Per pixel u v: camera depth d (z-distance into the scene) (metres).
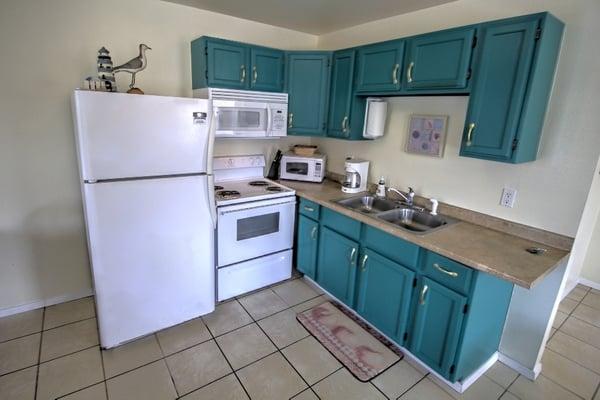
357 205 2.67
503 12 1.95
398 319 2.08
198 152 2.09
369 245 2.23
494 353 2.11
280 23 2.95
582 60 1.65
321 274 2.72
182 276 2.22
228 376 1.90
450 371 1.82
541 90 1.68
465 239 1.91
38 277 2.38
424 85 2.08
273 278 2.88
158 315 2.18
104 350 2.04
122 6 2.30
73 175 2.34
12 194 2.17
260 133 2.78
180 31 2.57
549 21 1.54
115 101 1.76
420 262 1.91
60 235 2.39
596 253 3.07
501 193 2.04
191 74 2.70
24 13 1.99
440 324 1.84
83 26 2.19
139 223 1.97
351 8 2.44
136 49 2.41
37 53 2.07
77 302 2.52
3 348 2.02
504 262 1.62
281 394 1.80
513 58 1.64
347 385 1.89
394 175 2.70
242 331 2.29
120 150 1.83
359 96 2.65
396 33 2.60
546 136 1.81
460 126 2.21
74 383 1.80
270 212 2.69
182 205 2.11
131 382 1.82
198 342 2.16
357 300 2.39
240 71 2.62
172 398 1.74
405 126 2.57
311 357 2.08
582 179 1.72
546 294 1.88
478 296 1.70
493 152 1.78
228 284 2.58
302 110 2.92
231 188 2.81
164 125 1.93
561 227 1.82
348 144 3.11
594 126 1.65
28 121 2.13
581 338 2.40
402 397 1.82
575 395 1.89
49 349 2.03
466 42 1.83
